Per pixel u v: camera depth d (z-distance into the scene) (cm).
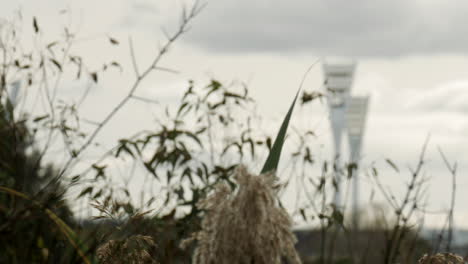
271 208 138
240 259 133
